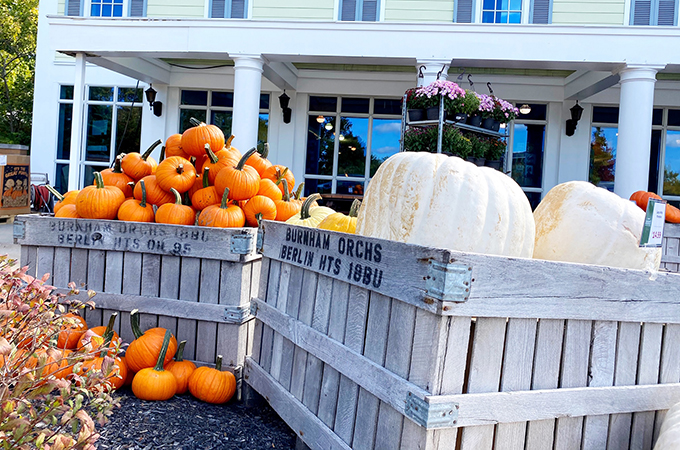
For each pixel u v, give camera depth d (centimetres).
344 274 198
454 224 196
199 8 930
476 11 874
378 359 177
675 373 192
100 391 168
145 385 261
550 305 168
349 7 898
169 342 277
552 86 916
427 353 155
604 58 674
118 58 839
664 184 929
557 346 173
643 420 187
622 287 180
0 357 168
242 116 731
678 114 921
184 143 349
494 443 163
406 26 695
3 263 188
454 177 203
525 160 944
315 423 206
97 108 1045
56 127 1054
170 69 995
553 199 236
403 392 160
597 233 218
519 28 680
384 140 978
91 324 305
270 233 263
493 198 202
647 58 667
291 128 977
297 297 234
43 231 308
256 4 916
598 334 179
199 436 233
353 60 739
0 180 977
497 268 157
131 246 297
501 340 163
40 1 1035
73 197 364
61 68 1048
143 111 1016
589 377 178
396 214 206
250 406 272
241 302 287
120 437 225
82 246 303
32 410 147
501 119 652
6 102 2173
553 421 173
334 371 202
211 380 269
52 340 176
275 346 250
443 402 151
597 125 930
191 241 289
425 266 157
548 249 226
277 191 350
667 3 845
